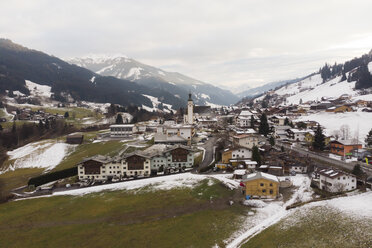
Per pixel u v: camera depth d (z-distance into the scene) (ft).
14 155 451.53
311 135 367.25
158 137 406.21
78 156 396.57
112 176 297.33
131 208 203.41
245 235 155.02
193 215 184.24
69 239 162.71
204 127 572.10
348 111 529.04
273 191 203.72
